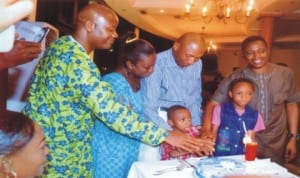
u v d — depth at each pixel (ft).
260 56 6.92
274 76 7.22
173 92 6.49
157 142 4.73
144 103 5.96
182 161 5.23
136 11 29.50
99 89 4.40
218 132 6.57
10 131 2.69
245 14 23.48
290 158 7.88
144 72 5.47
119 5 27.55
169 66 6.37
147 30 38.63
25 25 6.15
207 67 37.52
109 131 5.32
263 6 24.29
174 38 41.96
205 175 4.52
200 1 24.26
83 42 4.81
